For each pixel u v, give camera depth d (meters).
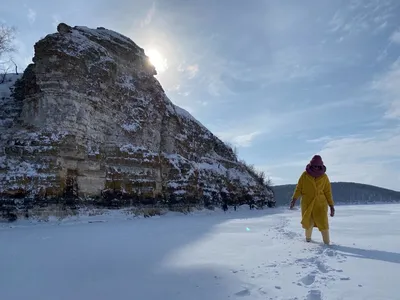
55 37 26.62
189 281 5.38
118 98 32.22
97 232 14.18
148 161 29.78
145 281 5.49
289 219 22.28
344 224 14.29
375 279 4.80
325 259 6.16
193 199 35.19
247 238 10.80
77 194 23.92
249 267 6.05
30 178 21.48
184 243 9.95
